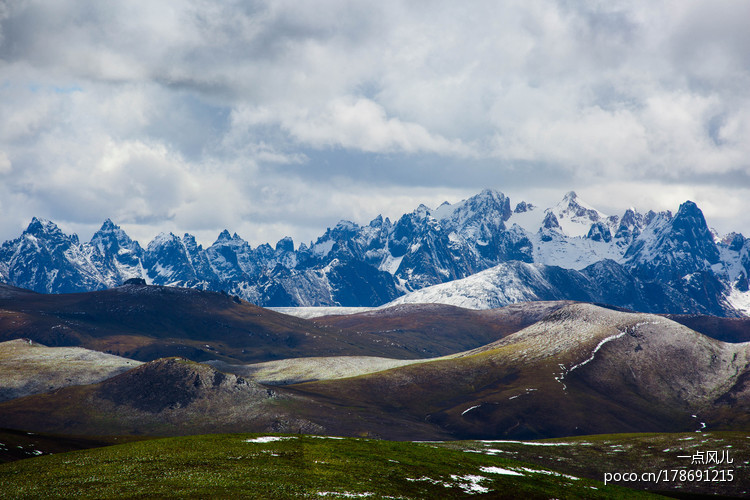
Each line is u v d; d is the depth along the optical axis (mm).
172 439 170250
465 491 148250
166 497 121875
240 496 124000
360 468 150125
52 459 147875
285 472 141000
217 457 150500
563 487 166750
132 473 136375
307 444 169125
